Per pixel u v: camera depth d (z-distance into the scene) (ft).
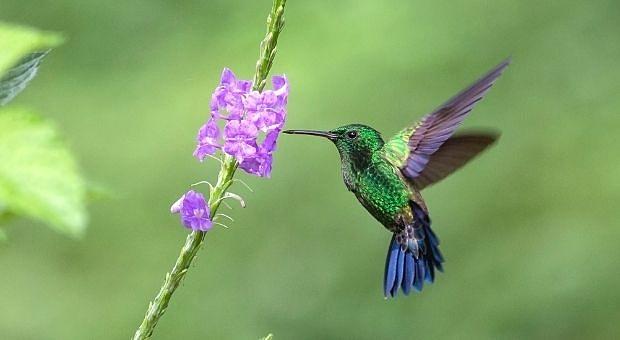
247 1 51.75
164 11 52.70
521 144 46.09
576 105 46.60
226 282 44.86
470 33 48.06
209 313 44.37
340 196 45.11
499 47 47.75
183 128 47.75
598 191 44.19
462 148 19.76
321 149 45.91
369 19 48.47
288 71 47.34
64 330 44.29
